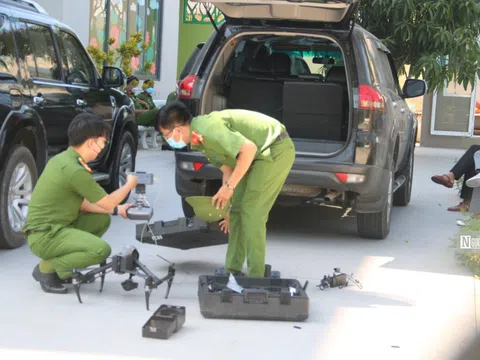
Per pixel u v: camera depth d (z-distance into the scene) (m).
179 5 18.48
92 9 13.72
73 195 5.22
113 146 8.56
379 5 14.45
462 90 18.58
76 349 4.27
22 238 6.63
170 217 8.23
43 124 6.87
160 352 4.27
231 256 5.63
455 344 4.60
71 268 5.15
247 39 7.94
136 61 15.90
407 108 9.19
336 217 8.80
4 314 4.83
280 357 4.28
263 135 5.27
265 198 5.31
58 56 7.60
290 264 6.47
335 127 7.36
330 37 6.98
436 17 14.63
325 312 5.14
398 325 4.94
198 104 7.16
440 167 14.35
